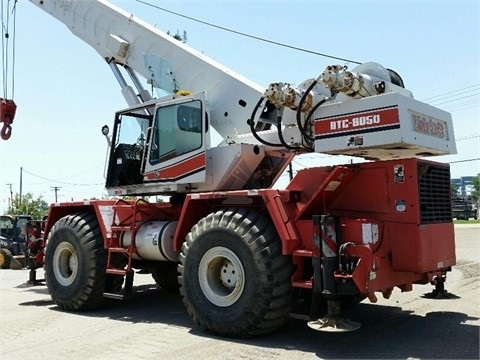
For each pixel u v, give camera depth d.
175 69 7.59
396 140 4.94
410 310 6.69
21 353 5.09
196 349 5.03
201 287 5.66
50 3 9.07
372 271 4.82
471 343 5.03
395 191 5.25
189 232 6.10
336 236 5.02
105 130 7.61
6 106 8.89
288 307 5.23
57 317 6.89
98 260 7.14
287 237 5.20
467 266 11.38
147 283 10.00
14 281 10.92
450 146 5.73
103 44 8.41
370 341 5.20
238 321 5.29
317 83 5.62
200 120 6.57
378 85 5.52
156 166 6.91
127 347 5.20
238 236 5.35
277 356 4.73
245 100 6.85
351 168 5.41
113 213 7.29
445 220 5.66
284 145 6.27
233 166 6.40
